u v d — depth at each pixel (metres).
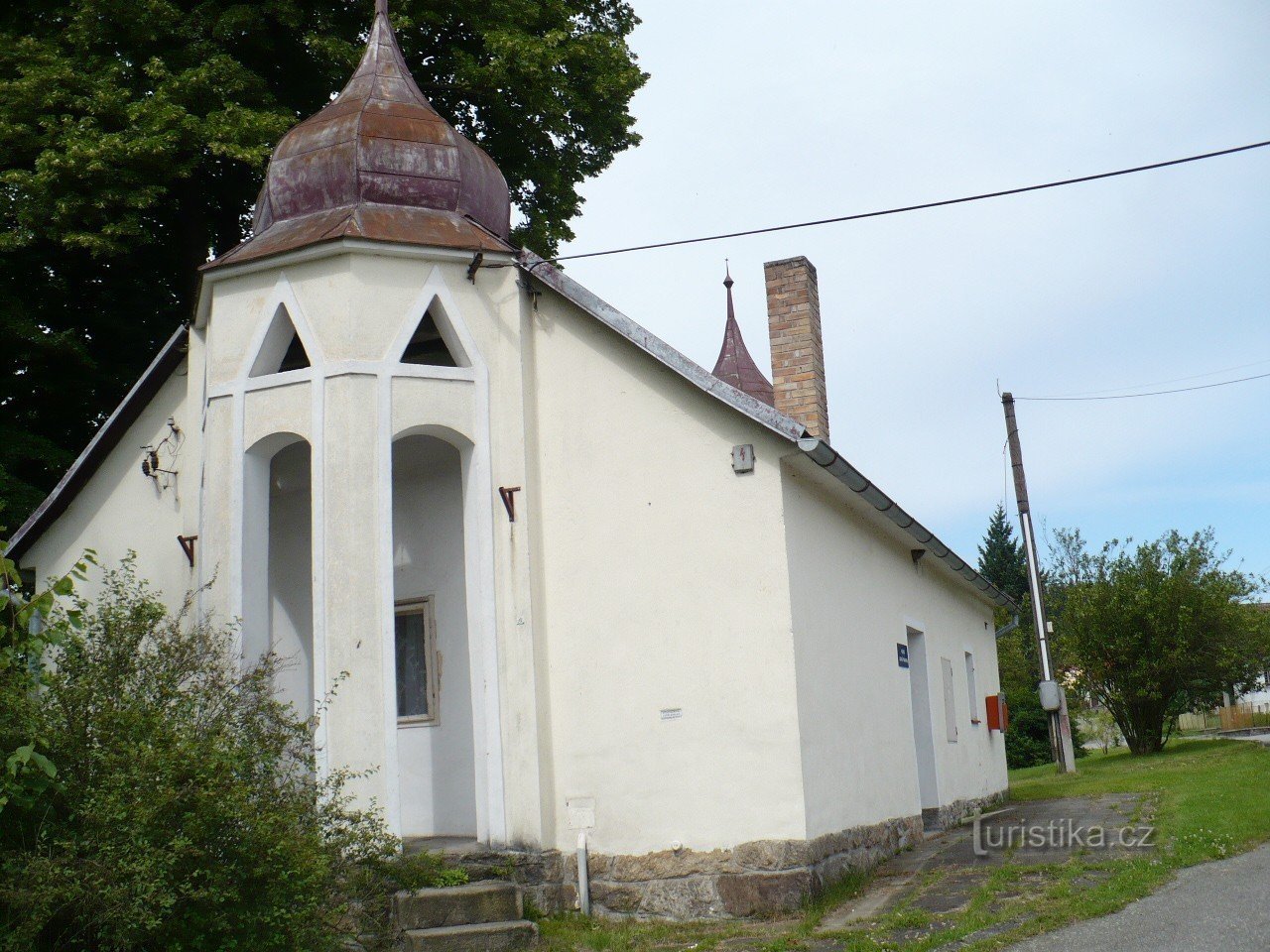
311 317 11.49
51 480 19.64
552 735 11.42
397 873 9.66
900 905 10.14
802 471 11.54
